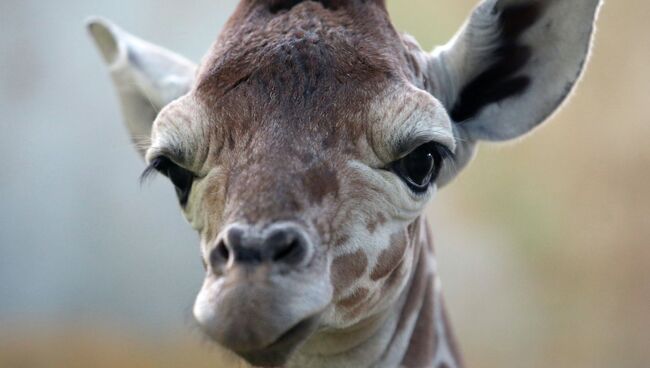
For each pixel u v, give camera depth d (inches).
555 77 342.0
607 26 935.7
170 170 299.3
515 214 973.2
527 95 345.7
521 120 346.0
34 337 967.0
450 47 342.3
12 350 931.3
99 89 1138.0
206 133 283.3
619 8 931.3
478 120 344.8
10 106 1122.0
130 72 380.5
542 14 336.2
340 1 305.4
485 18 334.0
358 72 287.7
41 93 1133.7
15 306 1086.4
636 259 929.5
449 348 374.3
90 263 1103.0
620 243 936.9
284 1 306.0
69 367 914.7
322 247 268.4
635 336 918.4
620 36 933.2
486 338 973.8
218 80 288.2
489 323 983.0
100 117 1133.7
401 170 291.0
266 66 285.7
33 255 1101.1
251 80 284.2
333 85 284.5
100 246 1106.1
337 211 275.3
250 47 291.9
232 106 281.7
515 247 976.3
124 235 1104.2
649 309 917.2
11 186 1105.4
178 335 1003.9
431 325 356.5
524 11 335.3
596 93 944.9
